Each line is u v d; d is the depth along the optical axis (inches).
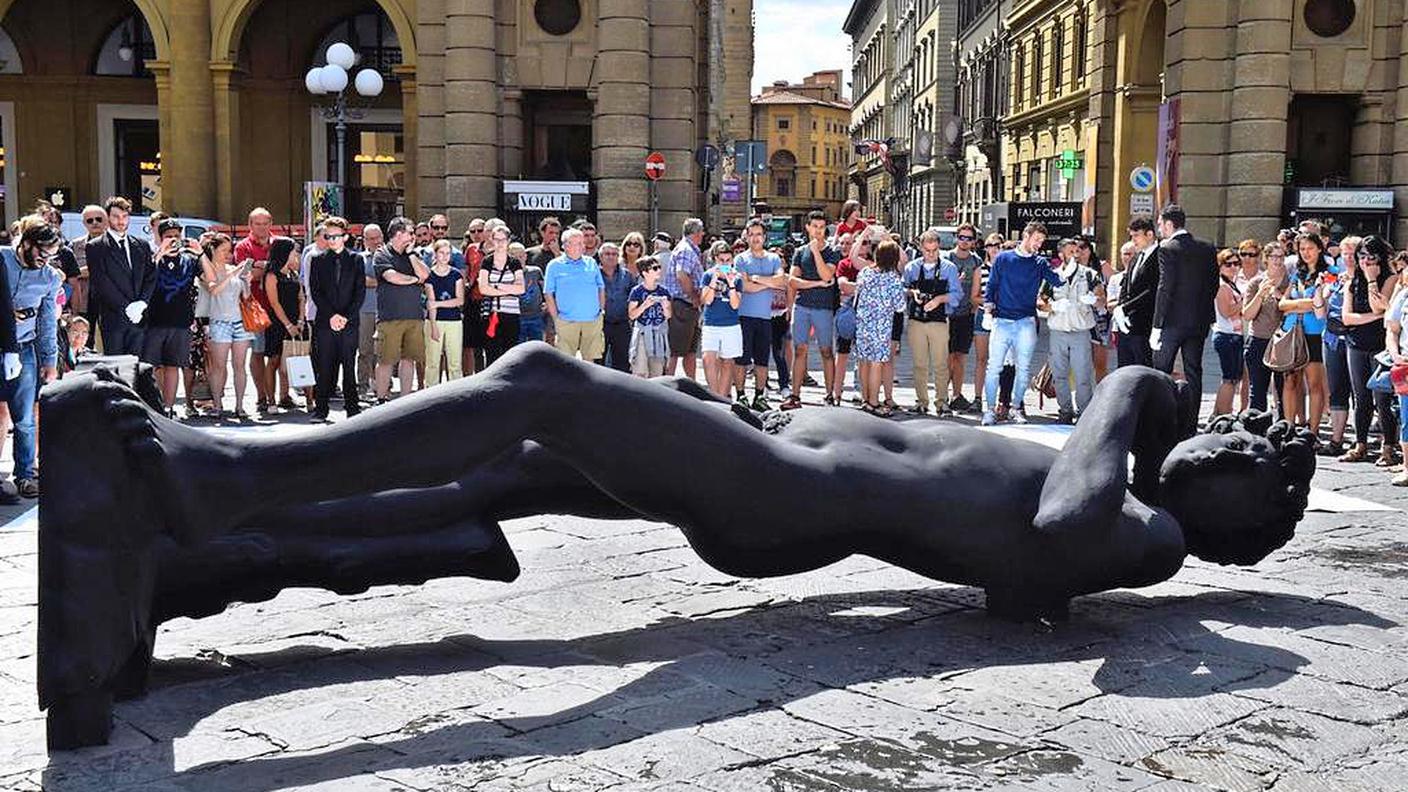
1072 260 550.9
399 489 186.7
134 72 1293.1
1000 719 176.6
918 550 209.3
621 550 280.2
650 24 1026.1
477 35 1021.2
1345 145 1100.5
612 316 588.1
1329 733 173.8
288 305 546.9
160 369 526.3
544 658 202.5
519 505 206.8
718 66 2064.5
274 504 167.3
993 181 2196.1
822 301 587.8
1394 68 1042.1
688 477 187.9
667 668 196.5
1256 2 1028.5
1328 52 1041.5
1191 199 1066.1
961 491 207.9
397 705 180.9
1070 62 1652.3
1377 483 403.2
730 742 167.6
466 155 1029.2
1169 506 230.1
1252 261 525.3
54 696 161.9
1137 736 171.5
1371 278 440.5
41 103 1285.7
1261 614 231.1
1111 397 216.2
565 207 1015.6
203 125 1133.1
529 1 1029.8
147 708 179.2
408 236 567.2
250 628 218.5
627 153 1017.5
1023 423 553.9
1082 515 201.9
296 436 169.6
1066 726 174.7
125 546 161.8
